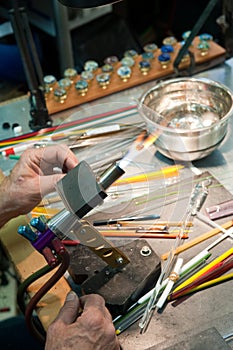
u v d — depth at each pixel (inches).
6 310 57.6
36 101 51.9
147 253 39.8
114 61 59.1
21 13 47.7
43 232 35.7
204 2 88.0
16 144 51.3
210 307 37.4
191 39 54.0
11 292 59.6
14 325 52.8
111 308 37.5
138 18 90.0
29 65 50.1
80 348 34.2
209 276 39.0
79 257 39.9
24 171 43.2
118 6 85.7
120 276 38.6
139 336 36.4
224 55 59.1
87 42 81.4
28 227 35.9
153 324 36.9
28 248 42.7
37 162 43.8
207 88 50.0
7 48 80.6
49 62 81.5
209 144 45.4
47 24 78.5
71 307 36.6
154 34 87.8
